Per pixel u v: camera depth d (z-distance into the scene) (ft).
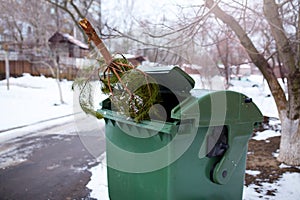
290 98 9.64
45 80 36.55
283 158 9.90
